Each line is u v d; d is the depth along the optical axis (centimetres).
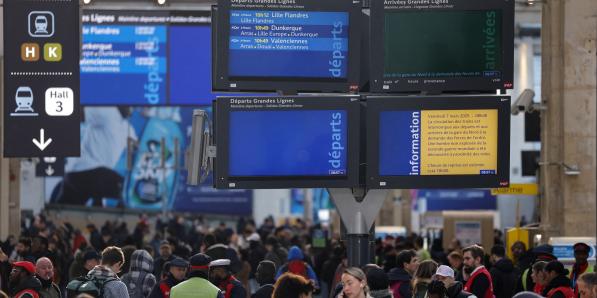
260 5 1709
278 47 1712
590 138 2853
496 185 1728
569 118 2848
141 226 4381
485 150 1728
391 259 2398
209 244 2538
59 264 2598
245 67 1708
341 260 2616
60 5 1967
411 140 1723
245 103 1706
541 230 2883
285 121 1712
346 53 1719
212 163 1764
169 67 3388
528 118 3195
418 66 1725
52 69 1966
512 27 1727
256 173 1712
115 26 3369
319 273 3000
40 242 2491
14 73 1959
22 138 1964
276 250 2766
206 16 3328
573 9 2831
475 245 1944
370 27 1722
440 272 1560
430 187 1727
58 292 1695
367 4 1766
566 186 2859
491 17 1725
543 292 1695
